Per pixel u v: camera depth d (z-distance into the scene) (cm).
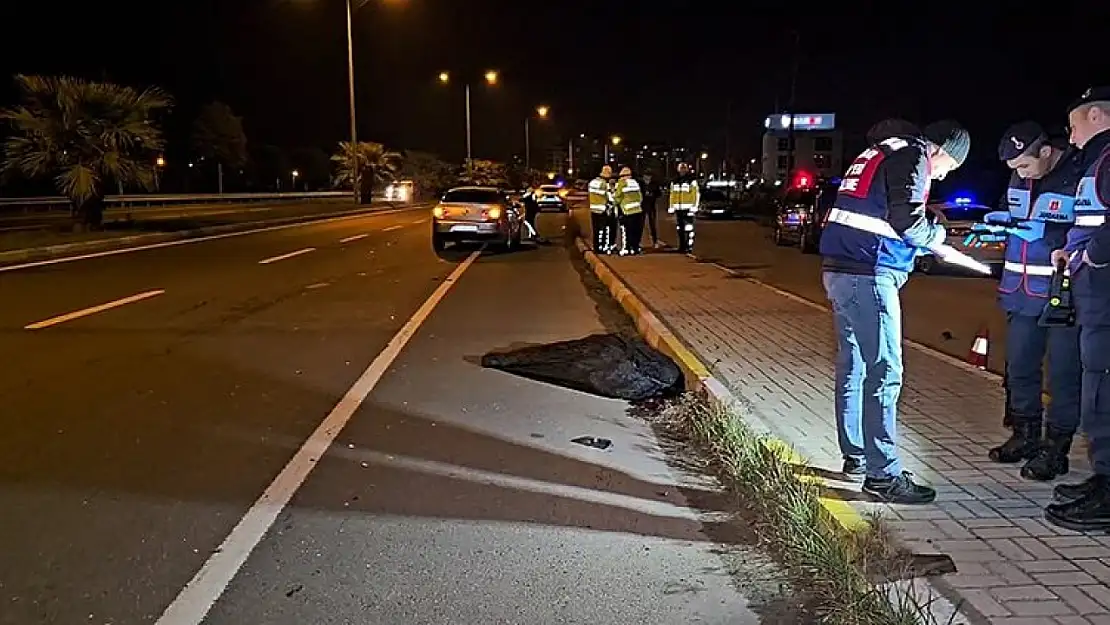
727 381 802
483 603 434
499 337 1109
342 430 710
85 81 2858
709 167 12606
